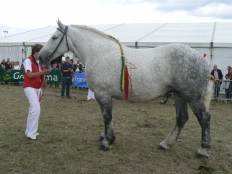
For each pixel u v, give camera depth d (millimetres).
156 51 4402
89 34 4785
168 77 4250
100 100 4543
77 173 3857
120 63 4367
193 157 4531
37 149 4742
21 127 6148
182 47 4258
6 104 9195
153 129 6309
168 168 4082
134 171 3953
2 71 16188
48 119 7098
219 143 5352
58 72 15258
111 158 4414
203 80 4184
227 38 14219
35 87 5211
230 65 13508
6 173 3805
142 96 4398
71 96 11953
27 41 17938
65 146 4938
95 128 6266
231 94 11695
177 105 4699
